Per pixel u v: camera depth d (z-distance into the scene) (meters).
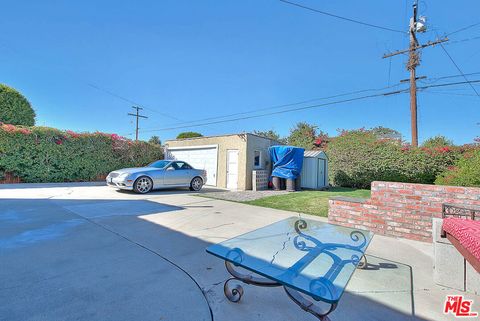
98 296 2.12
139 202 6.75
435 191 3.88
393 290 2.41
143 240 3.65
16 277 2.41
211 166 12.77
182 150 14.17
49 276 2.45
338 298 1.50
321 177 13.51
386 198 4.28
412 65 12.86
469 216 3.56
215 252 2.26
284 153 11.45
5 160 9.60
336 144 14.45
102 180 12.41
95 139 12.16
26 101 12.60
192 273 2.63
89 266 2.71
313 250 2.50
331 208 4.83
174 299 2.12
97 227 4.23
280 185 11.59
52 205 5.95
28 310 1.88
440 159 11.37
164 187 9.09
